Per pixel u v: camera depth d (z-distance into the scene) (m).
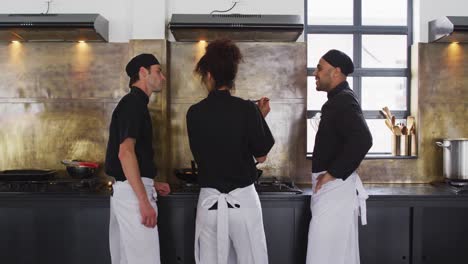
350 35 3.79
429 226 3.25
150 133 2.44
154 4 3.47
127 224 2.35
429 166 3.62
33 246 3.10
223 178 2.30
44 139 3.62
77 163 3.29
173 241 3.04
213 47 2.34
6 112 3.61
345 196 2.59
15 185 3.26
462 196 3.02
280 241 3.05
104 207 3.01
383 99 3.80
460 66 3.60
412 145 3.67
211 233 2.34
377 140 3.80
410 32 3.75
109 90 3.61
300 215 3.04
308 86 3.78
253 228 2.33
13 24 3.10
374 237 3.11
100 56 3.60
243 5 3.61
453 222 3.25
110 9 3.58
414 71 3.66
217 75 2.31
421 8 3.60
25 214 3.09
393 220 3.11
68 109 3.62
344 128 2.52
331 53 2.71
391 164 3.62
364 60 3.80
